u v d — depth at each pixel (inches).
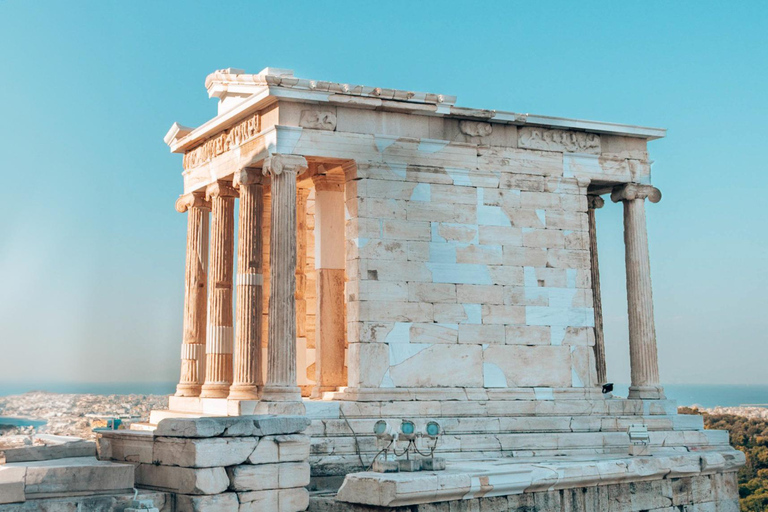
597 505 1023.6
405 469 901.8
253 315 1182.9
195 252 1403.8
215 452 807.1
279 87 1116.5
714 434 1264.8
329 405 1088.8
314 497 905.5
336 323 1251.8
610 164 1349.7
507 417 1181.1
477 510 901.8
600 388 1283.2
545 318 1262.3
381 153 1182.3
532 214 1277.1
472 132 1254.3
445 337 1186.6
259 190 1210.6
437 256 1199.6
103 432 919.0
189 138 1370.6
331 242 1268.5
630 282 1353.3
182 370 1393.9
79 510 754.2
